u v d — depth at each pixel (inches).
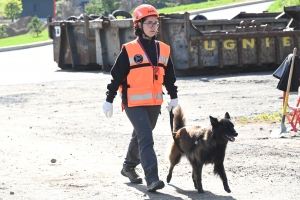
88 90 813.2
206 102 674.2
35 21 2469.2
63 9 2874.0
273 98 687.1
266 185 345.4
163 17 943.0
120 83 333.7
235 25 1101.1
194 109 630.5
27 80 959.0
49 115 628.4
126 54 330.6
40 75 1042.1
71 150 455.8
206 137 321.4
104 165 406.6
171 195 328.5
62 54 1161.4
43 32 2632.9
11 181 365.4
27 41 2138.3
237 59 952.9
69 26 1136.8
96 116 616.1
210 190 338.3
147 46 333.1
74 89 826.2
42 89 833.5
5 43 2145.7
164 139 488.7
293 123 520.7
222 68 964.6
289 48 975.0
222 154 322.3
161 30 942.4
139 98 332.2
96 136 510.3
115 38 1040.2
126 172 358.9
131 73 331.0
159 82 336.2
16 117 620.7
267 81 836.0
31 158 430.3
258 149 439.8
